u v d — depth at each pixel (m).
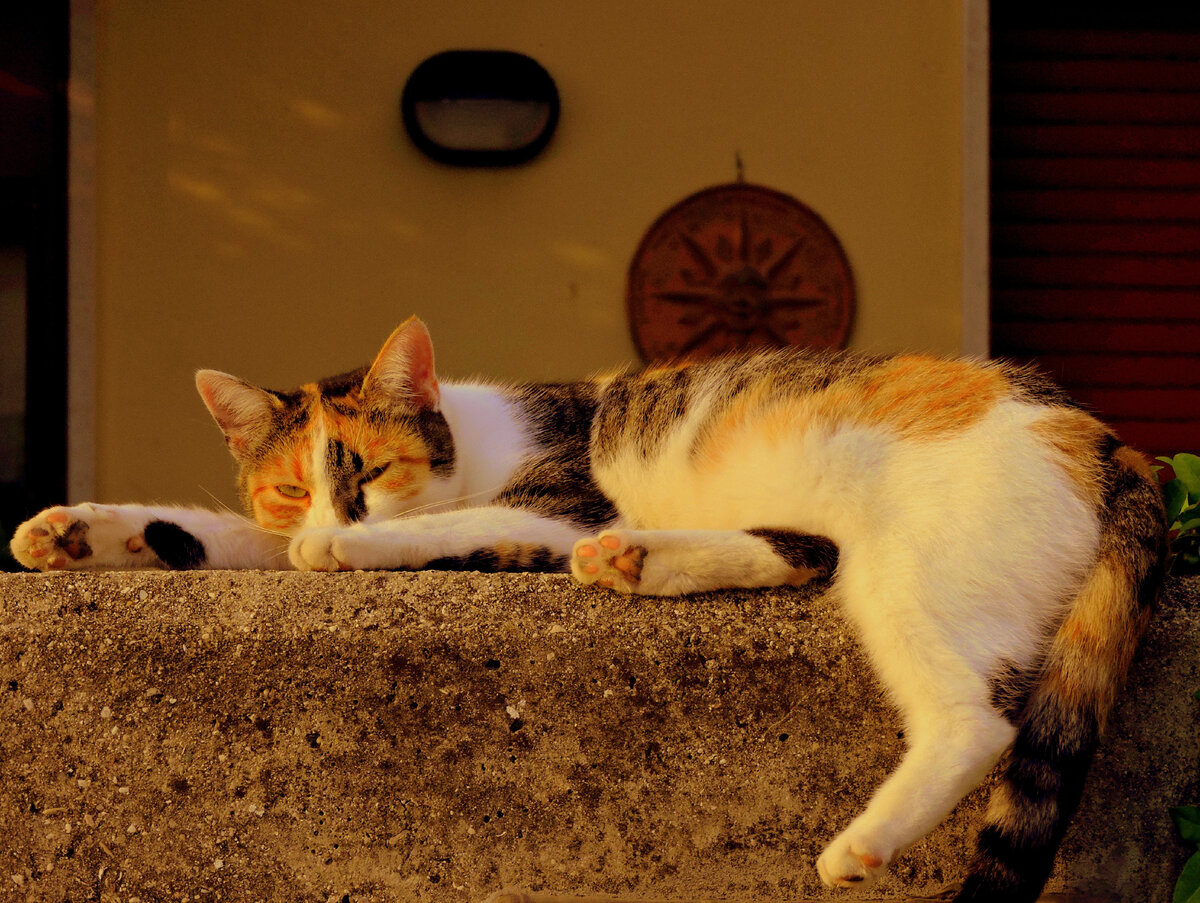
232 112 4.44
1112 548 2.98
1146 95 4.56
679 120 4.44
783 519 3.38
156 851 2.97
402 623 2.95
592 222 4.44
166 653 2.97
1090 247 4.55
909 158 4.44
